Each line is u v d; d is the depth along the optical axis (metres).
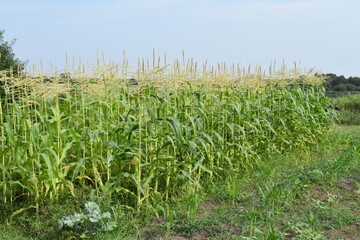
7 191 6.09
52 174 5.58
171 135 6.48
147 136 6.14
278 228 5.34
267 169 8.34
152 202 6.07
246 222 5.25
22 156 6.04
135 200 5.94
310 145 11.62
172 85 7.29
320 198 6.66
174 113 6.87
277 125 10.60
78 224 5.12
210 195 6.71
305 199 6.54
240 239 4.89
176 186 6.72
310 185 6.91
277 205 6.07
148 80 6.34
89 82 7.27
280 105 11.12
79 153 6.43
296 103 11.46
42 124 6.99
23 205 6.08
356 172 8.38
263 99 10.91
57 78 6.39
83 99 6.81
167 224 5.28
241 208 6.02
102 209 5.45
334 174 7.72
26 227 5.52
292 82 11.83
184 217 5.71
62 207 5.82
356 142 11.47
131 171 6.01
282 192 6.46
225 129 8.59
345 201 6.55
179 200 6.25
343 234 5.18
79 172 6.75
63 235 5.00
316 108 12.14
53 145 5.95
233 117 9.01
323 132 12.62
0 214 5.91
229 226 5.40
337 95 26.80
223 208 6.12
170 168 6.13
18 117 6.45
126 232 5.16
